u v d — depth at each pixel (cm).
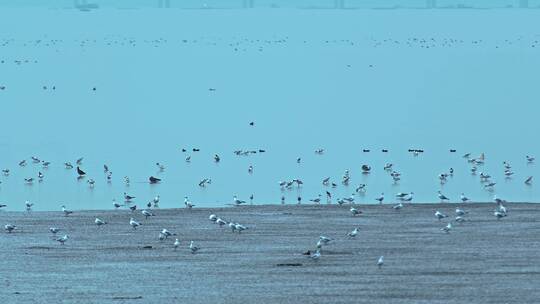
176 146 7444
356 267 3825
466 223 4628
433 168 6456
